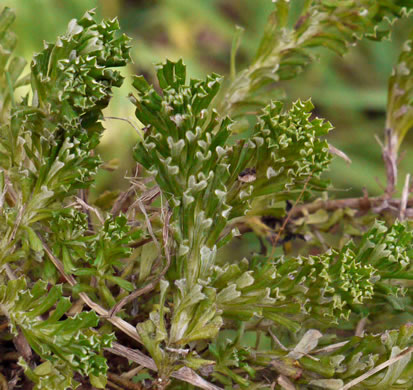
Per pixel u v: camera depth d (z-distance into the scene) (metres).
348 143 1.29
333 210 0.55
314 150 0.47
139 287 0.50
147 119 0.47
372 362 0.48
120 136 0.94
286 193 0.50
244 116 0.54
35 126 0.48
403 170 1.22
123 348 0.48
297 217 0.55
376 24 0.52
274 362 0.48
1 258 0.48
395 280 0.50
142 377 0.49
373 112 1.35
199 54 1.40
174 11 1.39
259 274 0.47
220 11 1.47
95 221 0.51
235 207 0.48
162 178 0.47
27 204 0.48
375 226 0.48
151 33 1.36
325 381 0.48
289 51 0.53
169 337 0.47
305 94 1.33
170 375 0.48
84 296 0.49
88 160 0.48
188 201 0.47
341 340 0.50
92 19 0.47
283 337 0.50
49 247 0.48
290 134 0.47
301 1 1.00
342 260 0.48
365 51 1.43
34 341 0.46
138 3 1.39
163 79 0.47
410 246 0.48
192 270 0.47
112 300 0.48
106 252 0.47
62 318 0.49
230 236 0.47
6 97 0.51
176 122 0.47
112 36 0.47
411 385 0.48
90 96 0.47
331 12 0.52
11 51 0.51
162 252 0.48
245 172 0.48
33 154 0.48
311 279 0.48
